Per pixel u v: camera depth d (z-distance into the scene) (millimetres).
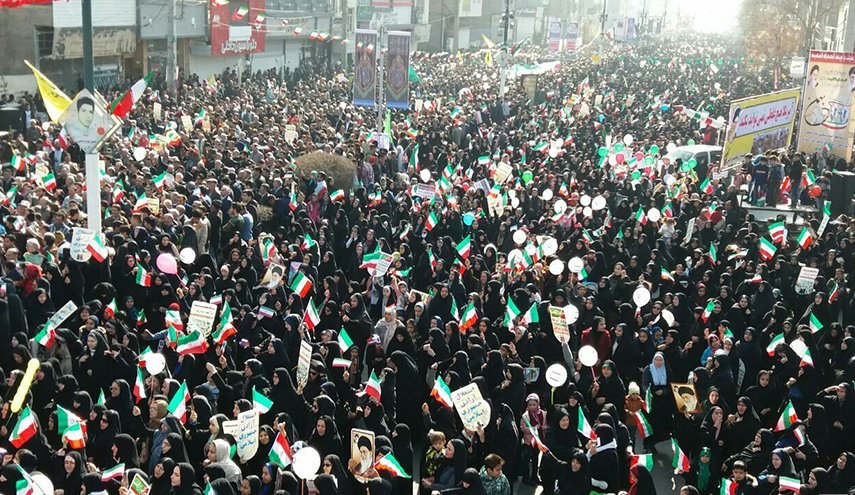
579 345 14227
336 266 17719
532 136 32469
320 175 20781
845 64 25984
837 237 19125
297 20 52656
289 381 10766
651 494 9312
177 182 19234
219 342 11898
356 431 9250
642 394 12625
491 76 55750
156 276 13766
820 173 26312
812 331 14320
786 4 51844
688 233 19078
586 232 18234
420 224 18672
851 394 11445
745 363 13406
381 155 25281
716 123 33625
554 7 117625
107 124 14594
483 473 9383
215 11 42625
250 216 17328
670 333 13312
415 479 11742
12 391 10477
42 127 24672
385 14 64125
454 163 27469
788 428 10953
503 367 11922
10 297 12211
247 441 9258
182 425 9922
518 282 15391
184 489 8602
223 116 28906
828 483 9602
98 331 11477
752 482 9727
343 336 12289
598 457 9945
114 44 36281
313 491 8695
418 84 44875
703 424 11156
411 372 11836
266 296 13484
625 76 59625
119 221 15805
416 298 13922
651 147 27297
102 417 9797
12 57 32375
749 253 18094
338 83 43781
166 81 35781
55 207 16109
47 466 9297
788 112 27656
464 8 81625
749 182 24469
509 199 21000
